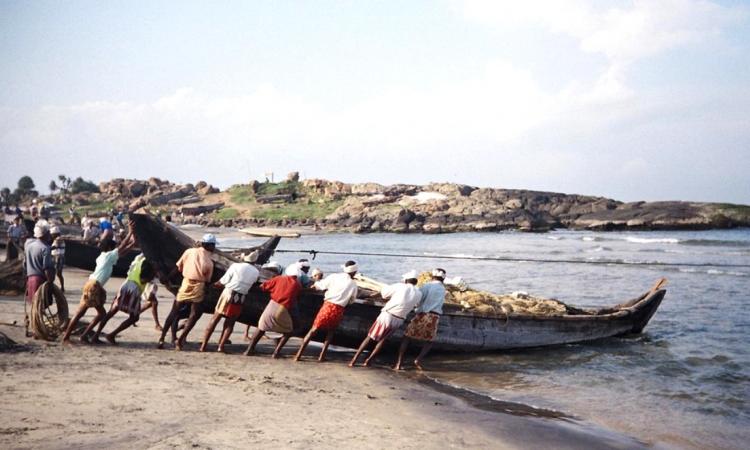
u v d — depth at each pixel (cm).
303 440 608
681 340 1443
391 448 615
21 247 2038
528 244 6462
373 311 1154
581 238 7525
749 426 813
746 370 1138
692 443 739
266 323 1052
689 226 9406
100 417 621
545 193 10756
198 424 629
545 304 1445
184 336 1049
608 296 2450
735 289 2650
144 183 13088
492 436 714
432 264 4097
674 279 3138
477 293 1380
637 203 10300
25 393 685
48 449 516
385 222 9312
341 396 838
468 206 9800
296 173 12712
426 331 1098
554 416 833
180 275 1152
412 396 890
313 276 1206
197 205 11256
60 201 12638
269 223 9775
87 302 998
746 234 8188
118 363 888
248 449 563
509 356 1247
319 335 1143
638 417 845
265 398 773
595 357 1247
